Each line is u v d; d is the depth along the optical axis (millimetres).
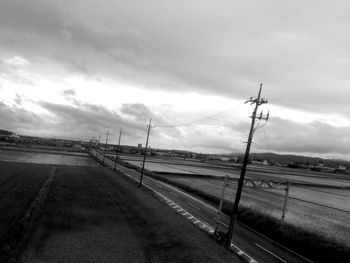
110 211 41000
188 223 39531
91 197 49156
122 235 31719
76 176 75250
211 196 62938
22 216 34344
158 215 41719
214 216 46656
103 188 60062
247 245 34000
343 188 128250
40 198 44719
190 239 32812
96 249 27219
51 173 76438
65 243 27672
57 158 133250
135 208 44500
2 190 48156
